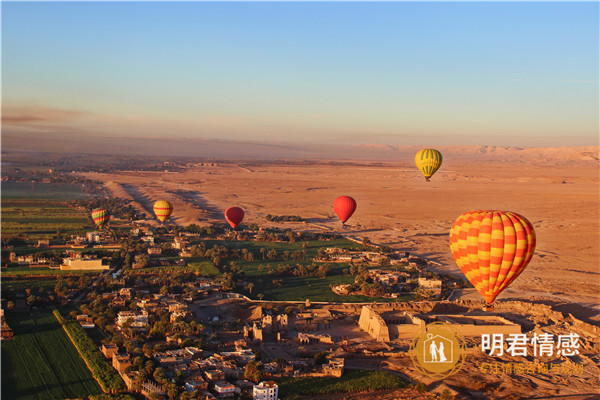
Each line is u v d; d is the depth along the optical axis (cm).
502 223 15612
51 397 14325
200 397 13925
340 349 18088
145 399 14275
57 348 17312
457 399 15075
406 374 16675
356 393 15212
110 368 15838
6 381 15062
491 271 15788
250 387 14950
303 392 15050
